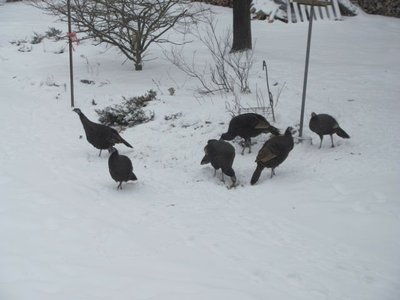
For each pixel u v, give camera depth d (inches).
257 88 458.0
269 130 342.0
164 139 381.7
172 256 214.1
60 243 220.1
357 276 199.6
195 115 405.4
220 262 210.8
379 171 300.5
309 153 339.9
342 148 340.8
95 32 531.2
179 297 171.0
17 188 283.1
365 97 437.1
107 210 267.7
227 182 314.3
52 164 336.2
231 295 174.2
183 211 271.1
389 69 534.3
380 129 366.6
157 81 507.2
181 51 614.5
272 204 274.5
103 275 188.7
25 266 193.6
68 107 458.9
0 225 234.2
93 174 323.6
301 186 292.7
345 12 805.9
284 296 180.1
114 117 423.2
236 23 603.8
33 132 402.0
